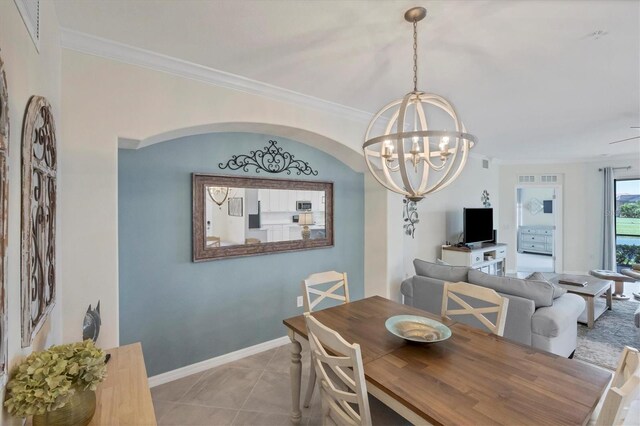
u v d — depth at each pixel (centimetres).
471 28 179
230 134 302
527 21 171
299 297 360
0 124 78
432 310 320
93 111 199
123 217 246
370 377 139
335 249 396
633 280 455
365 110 328
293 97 285
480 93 281
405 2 158
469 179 625
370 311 230
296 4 160
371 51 207
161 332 265
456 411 116
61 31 183
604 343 336
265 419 220
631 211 638
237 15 170
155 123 221
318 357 152
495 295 199
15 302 96
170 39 195
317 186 373
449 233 576
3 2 85
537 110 330
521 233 948
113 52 203
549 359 154
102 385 128
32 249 108
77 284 192
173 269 271
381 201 407
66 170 189
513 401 121
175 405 235
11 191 93
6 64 88
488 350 164
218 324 298
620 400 91
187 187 278
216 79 243
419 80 253
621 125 393
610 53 207
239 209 309
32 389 90
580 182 684
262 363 300
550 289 257
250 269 320
